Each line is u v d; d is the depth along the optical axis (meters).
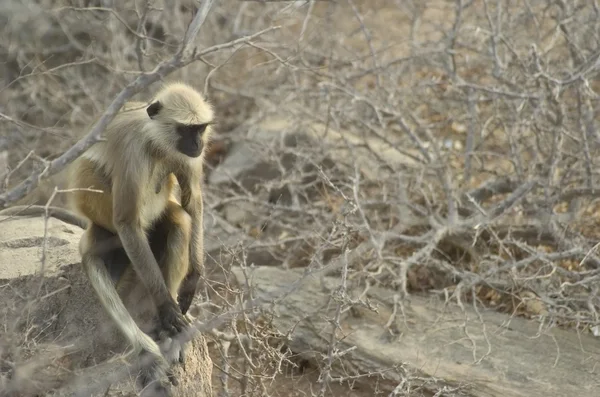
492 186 13.55
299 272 12.44
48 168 7.70
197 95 9.34
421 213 13.11
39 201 10.80
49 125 14.67
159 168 9.29
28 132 14.36
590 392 9.95
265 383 10.26
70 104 14.84
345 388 10.80
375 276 12.16
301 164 14.00
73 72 15.77
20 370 7.95
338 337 10.96
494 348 10.88
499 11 13.91
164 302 8.87
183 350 8.76
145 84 7.75
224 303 10.13
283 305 11.58
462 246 12.84
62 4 15.45
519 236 12.73
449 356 10.73
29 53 16.11
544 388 10.05
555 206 13.77
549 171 12.72
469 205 13.51
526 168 13.84
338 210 13.89
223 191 14.20
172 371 8.65
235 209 14.70
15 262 9.46
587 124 12.88
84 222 10.80
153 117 9.06
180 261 9.37
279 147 15.28
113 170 9.00
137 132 9.02
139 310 9.41
